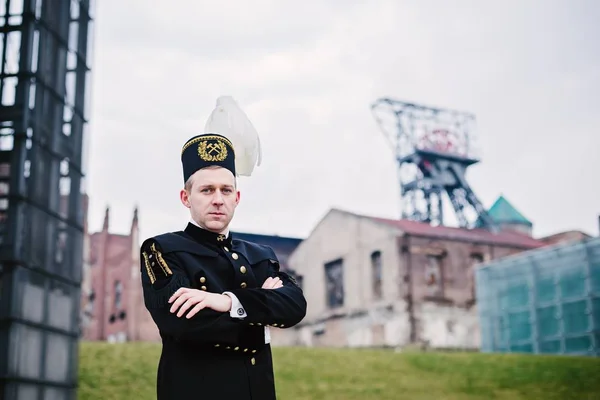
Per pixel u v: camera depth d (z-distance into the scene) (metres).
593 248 20.48
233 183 2.52
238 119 2.71
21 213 10.27
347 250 23.00
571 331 20.45
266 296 2.40
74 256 11.48
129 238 20.36
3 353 9.73
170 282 2.37
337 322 22.61
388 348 21.48
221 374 2.39
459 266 22.72
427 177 25.58
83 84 12.13
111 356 13.62
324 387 14.38
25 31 10.80
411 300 21.59
